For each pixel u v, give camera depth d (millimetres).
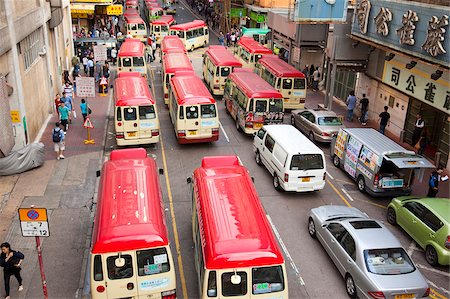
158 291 9938
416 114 21438
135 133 19781
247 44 36344
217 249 9414
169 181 17438
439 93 18875
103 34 41000
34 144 17922
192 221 13398
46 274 11703
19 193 15906
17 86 17781
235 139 22484
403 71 21641
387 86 23750
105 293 9656
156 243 9695
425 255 13312
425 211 13492
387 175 16250
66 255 12539
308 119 22797
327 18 23578
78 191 16266
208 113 20453
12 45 17281
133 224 9953
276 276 9484
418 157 15664
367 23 21578
